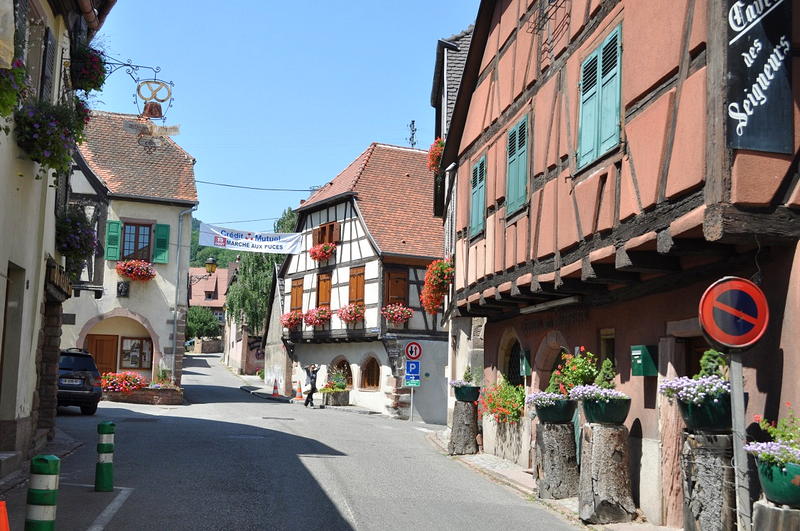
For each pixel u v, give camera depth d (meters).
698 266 8.60
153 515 8.29
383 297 31.97
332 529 8.14
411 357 24.81
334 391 33.53
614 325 10.91
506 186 14.07
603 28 10.20
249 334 55.03
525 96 13.34
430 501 10.25
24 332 11.23
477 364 19.84
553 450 10.95
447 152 18.69
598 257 9.58
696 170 7.61
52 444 13.85
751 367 7.55
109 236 30.73
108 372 30.95
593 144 10.25
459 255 17.50
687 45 8.01
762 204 7.16
